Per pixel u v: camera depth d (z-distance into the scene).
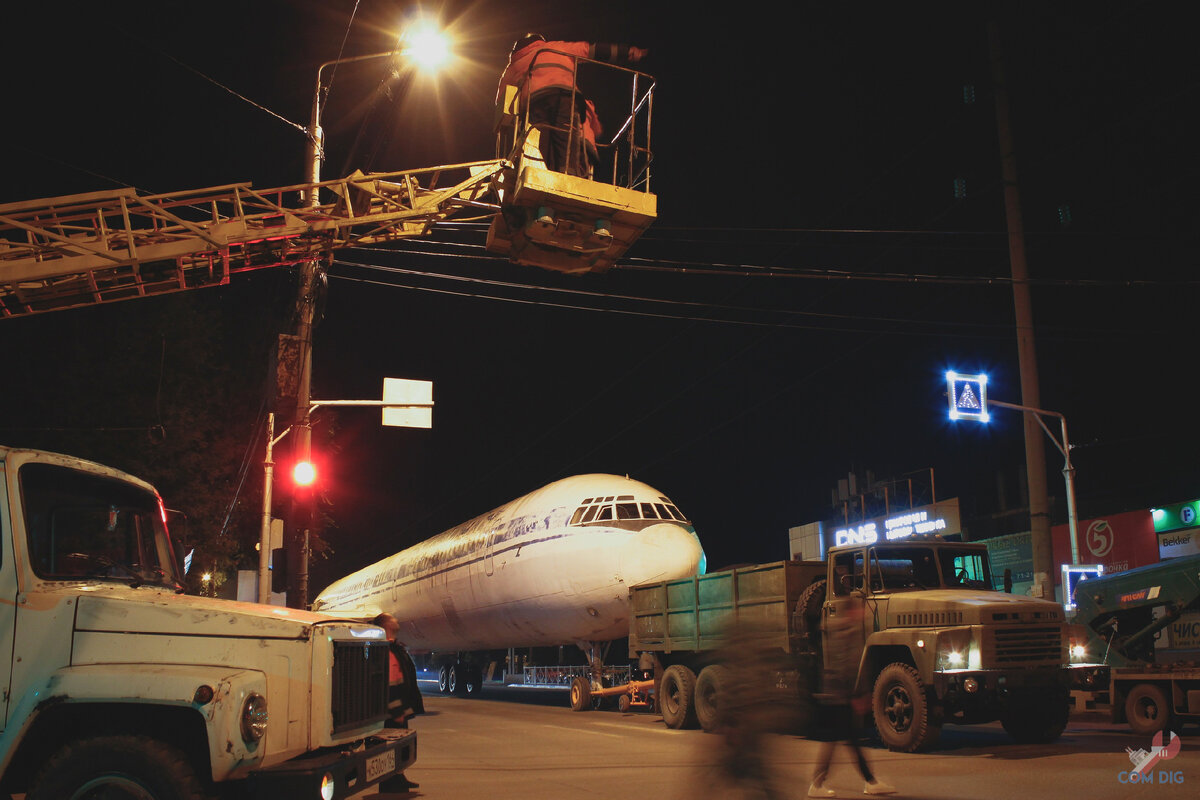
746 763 4.14
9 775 4.96
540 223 9.06
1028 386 20.64
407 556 29.66
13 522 5.20
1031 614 10.27
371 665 6.00
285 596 15.75
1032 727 11.03
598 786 8.20
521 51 9.81
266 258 10.91
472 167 10.53
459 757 10.73
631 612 16.70
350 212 10.71
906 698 10.38
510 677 37.44
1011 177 21.25
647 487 20.00
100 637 5.05
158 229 10.20
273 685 5.06
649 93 9.77
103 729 5.05
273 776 4.71
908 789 7.39
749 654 4.26
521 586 20.14
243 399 26.34
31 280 9.77
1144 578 12.59
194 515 23.91
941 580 11.56
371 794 7.86
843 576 11.59
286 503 16.05
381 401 17.11
